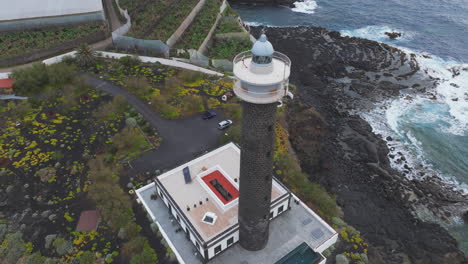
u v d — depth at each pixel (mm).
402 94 95688
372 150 76750
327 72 103875
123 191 58000
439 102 93062
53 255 48750
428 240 58594
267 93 29531
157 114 76938
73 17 107812
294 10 149500
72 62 92000
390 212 63812
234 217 47969
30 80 80875
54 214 54406
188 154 66688
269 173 36812
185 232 50000
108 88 84500
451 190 69312
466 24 132250
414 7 147625
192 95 82875
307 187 59969
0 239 50688
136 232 51250
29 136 69812
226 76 91125
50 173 61344
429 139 81562
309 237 49250
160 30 108062
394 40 123938
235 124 74375
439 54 114750
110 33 107500
